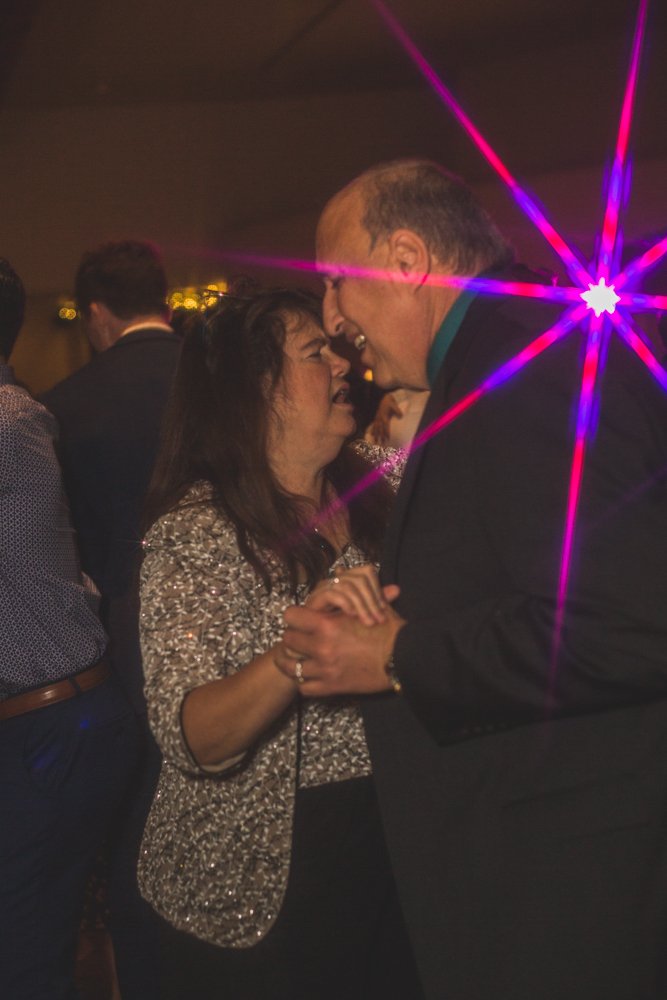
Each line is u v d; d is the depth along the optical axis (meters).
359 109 9.04
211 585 1.65
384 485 1.93
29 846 2.28
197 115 9.01
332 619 1.42
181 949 1.67
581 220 7.54
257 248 9.20
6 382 2.37
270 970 1.64
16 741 2.27
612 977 1.36
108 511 2.80
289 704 1.55
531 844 1.38
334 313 1.59
